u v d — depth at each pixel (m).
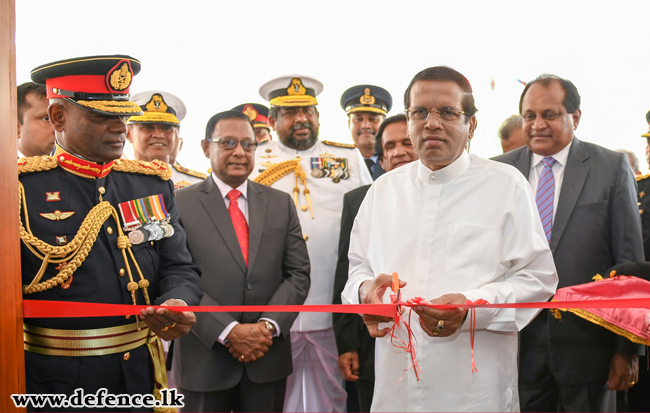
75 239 1.51
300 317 2.87
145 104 3.28
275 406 2.37
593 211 2.20
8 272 1.31
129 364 1.58
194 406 2.30
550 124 2.27
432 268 1.69
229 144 2.49
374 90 3.65
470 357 1.64
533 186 2.39
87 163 1.60
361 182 3.19
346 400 3.10
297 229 2.64
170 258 1.75
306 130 3.11
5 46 1.29
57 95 1.52
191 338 2.34
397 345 1.72
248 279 2.37
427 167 1.78
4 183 1.29
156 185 1.79
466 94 1.69
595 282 1.94
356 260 1.95
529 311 1.61
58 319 1.49
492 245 1.64
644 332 1.71
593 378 2.15
